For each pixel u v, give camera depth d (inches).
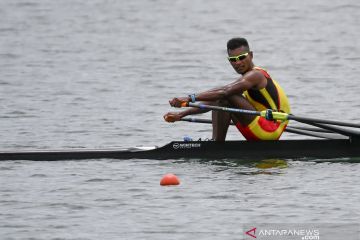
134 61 4616.1
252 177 2263.8
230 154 2429.9
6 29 5807.1
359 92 3700.8
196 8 6943.9
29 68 4407.0
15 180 2242.9
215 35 5629.9
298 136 2881.4
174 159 2437.3
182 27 5989.2
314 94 3668.8
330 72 4232.3
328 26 5895.7
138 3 7194.9
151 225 1913.1
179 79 4104.3
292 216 1962.4
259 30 5812.0
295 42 5270.7
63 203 2062.0
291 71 4303.6
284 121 2460.6
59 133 2930.6
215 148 2428.6
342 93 3683.6
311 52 4874.5
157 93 3745.1
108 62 4589.1
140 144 2763.3
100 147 2524.6
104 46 5157.5
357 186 2177.7
